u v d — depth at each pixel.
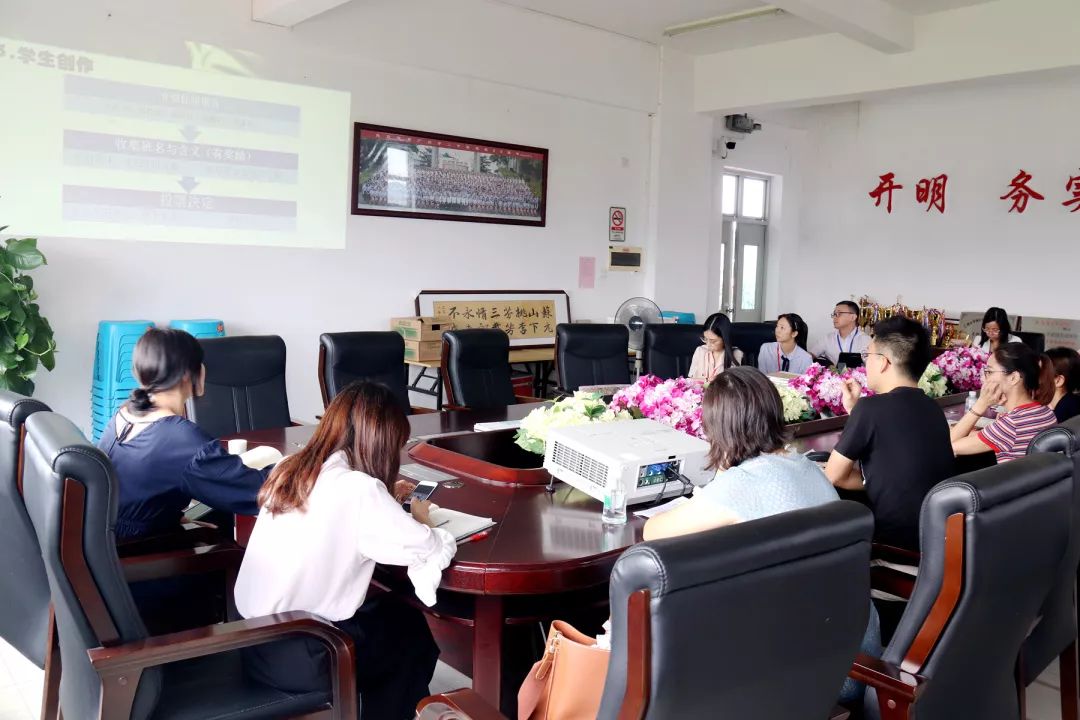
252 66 5.12
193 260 5.02
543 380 6.86
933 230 8.27
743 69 7.26
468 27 6.03
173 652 1.55
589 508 2.34
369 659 1.97
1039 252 7.58
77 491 1.45
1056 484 1.65
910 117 8.38
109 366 4.57
